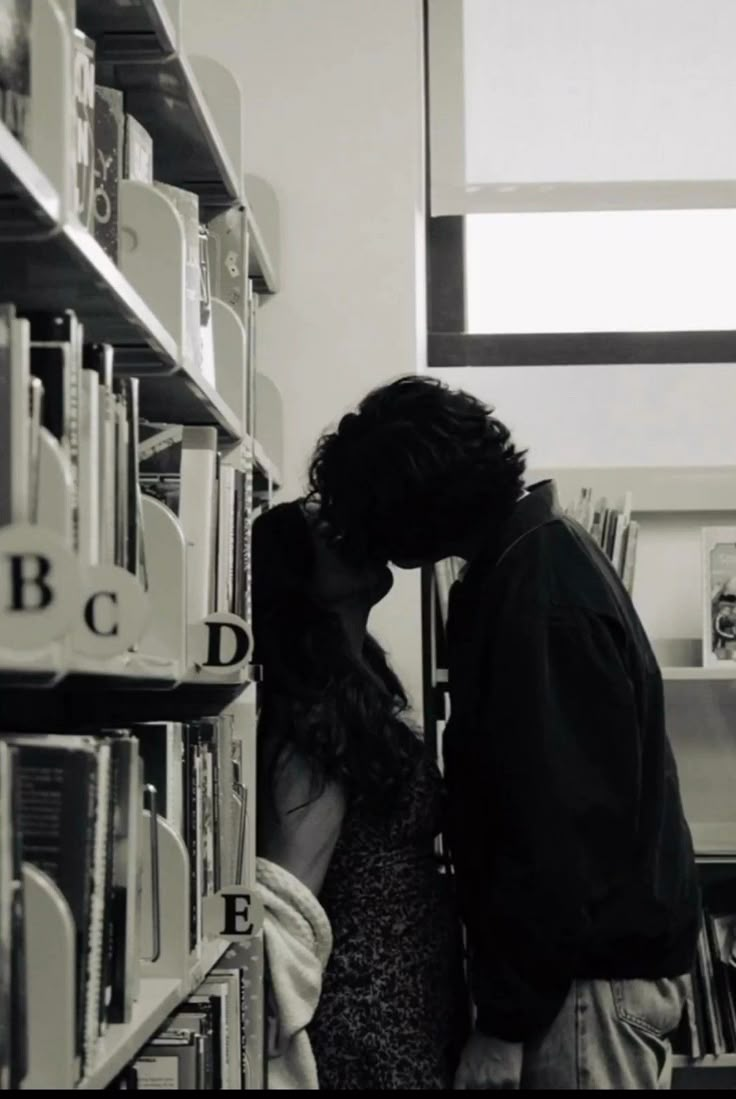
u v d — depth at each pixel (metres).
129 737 1.14
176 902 1.36
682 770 2.96
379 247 2.76
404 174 2.78
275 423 2.63
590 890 1.63
